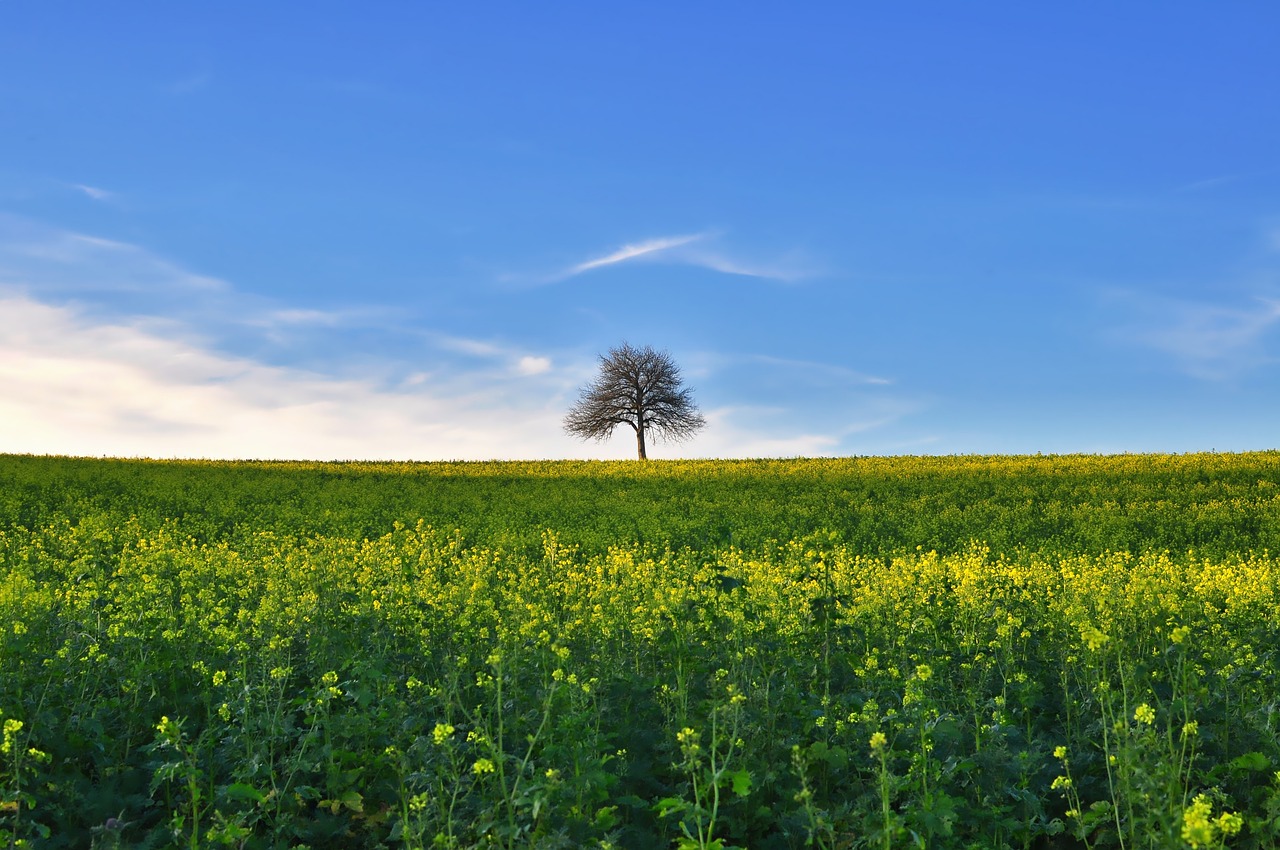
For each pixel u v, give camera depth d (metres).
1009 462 46.72
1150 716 5.69
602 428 76.06
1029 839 6.50
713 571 10.79
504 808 6.07
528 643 9.05
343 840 6.84
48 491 32.69
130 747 8.09
